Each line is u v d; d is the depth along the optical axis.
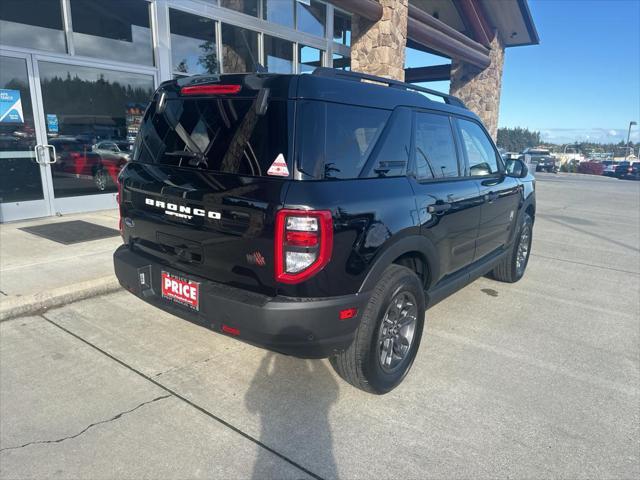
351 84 2.83
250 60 9.57
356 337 2.77
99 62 7.44
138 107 8.10
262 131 2.54
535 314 4.64
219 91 2.78
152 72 8.11
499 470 2.41
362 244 2.62
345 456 2.47
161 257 3.03
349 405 2.94
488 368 3.49
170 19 8.15
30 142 6.91
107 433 2.59
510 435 2.70
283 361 3.44
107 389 3.01
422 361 3.56
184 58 8.49
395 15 9.99
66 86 7.19
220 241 2.61
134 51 7.86
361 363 2.80
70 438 2.54
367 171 2.81
